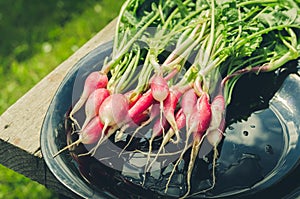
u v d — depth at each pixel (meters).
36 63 1.08
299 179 0.57
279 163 0.60
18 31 1.14
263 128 0.63
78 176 0.57
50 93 0.72
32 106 0.70
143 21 0.70
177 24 0.69
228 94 0.65
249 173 0.59
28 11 1.17
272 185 0.57
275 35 0.69
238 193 0.57
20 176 0.88
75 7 1.17
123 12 0.69
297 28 0.70
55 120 0.62
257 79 0.68
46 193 0.87
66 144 0.60
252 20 0.69
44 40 1.11
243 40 0.66
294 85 0.67
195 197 0.57
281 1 0.70
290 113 0.65
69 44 1.10
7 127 0.67
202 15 0.69
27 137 0.66
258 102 0.66
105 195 0.55
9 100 1.02
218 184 0.58
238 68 0.68
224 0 0.69
